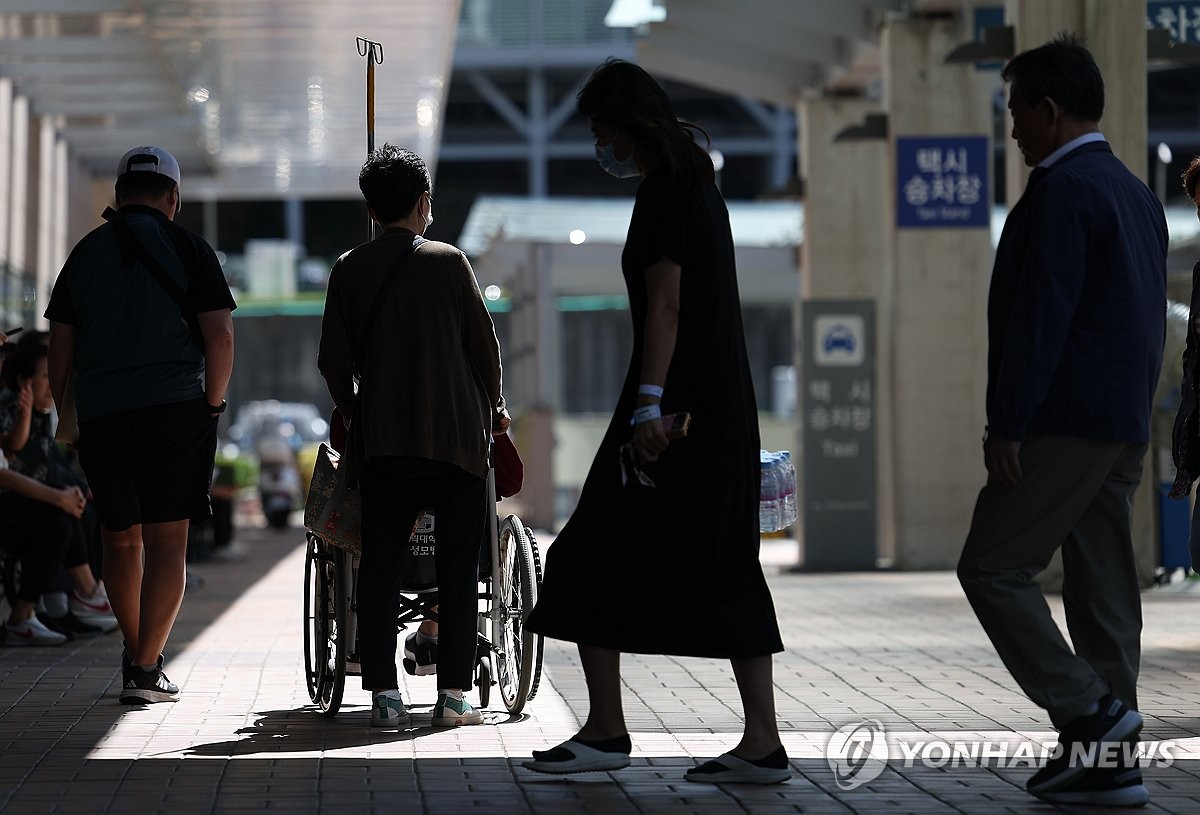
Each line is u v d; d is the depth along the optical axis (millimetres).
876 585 39594
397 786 13898
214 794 13562
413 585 18031
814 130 51812
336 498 17469
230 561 48469
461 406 16875
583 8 135125
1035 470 13086
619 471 13898
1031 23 34938
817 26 47375
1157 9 37906
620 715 14312
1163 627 28047
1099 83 13461
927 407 44969
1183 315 36094
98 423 18750
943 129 44750
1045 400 13039
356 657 17828
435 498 17141
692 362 13758
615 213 69875
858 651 24703
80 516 25562
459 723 17188
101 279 18828
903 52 44750
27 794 13570
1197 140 136125
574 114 139625
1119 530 13625
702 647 13672
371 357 16812
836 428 45562
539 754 14250
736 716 18125
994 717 17922
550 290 67750
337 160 65312
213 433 19047
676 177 13844
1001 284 13312
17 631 25172
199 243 19109
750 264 70812
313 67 49719
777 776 13938
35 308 54156
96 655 24016
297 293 114875
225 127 58688
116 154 65000
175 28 44062
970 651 24688
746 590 13828
